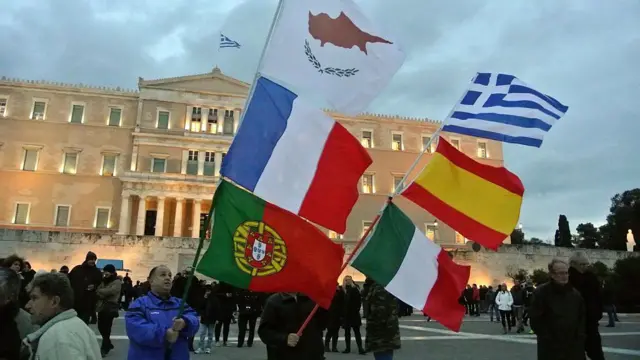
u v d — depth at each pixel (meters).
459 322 6.55
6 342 3.92
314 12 6.09
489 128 7.81
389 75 6.23
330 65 6.06
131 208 57.03
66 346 3.56
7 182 55.59
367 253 6.65
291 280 5.48
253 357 12.38
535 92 8.15
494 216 7.39
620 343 16.03
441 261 6.78
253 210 5.62
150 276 5.50
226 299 14.91
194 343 15.41
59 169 57.03
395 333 7.98
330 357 12.96
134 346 5.20
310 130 5.86
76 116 59.06
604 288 23.91
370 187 63.84
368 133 65.94
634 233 67.81
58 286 3.83
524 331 20.88
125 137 59.25
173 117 60.06
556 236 74.56
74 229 55.78
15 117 57.06
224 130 61.56
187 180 56.59
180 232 55.53
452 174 7.48
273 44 5.94
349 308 13.94
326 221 5.64
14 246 41.16
